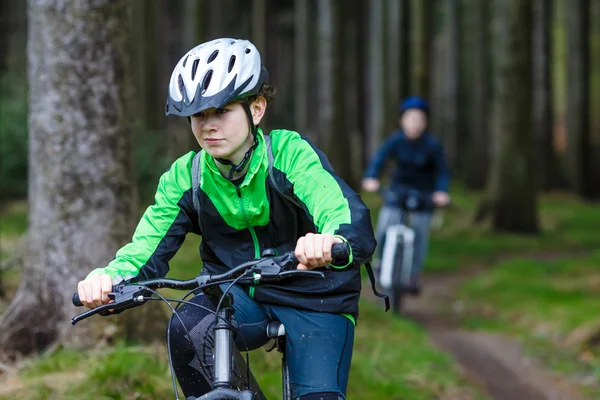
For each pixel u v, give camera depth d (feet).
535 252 63.41
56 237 22.06
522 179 70.90
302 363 12.02
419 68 83.30
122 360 19.72
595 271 48.32
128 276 11.94
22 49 99.40
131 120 22.70
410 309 42.06
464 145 132.77
